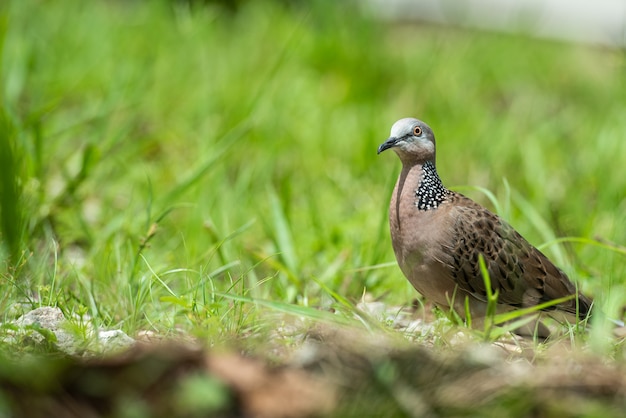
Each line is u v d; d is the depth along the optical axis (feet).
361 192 45.11
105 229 36.32
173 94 52.95
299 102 55.06
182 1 68.90
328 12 64.85
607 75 65.46
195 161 45.09
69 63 55.77
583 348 26.50
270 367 21.81
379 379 20.63
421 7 83.30
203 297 28.37
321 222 39.96
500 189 45.78
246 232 39.32
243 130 42.68
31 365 20.67
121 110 48.52
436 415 20.40
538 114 58.49
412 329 27.99
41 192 36.24
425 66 62.28
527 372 22.86
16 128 38.34
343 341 23.24
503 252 30.45
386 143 30.53
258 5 72.38
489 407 20.62
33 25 57.88
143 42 59.93
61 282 31.50
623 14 84.12
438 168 49.24
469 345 25.68
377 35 65.77
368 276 34.22
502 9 80.74
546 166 49.55
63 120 48.44
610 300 30.40
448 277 30.30
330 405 20.13
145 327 28.86
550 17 83.20
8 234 31.78
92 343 25.32
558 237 38.17
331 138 51.44
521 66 66.69
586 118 57.21
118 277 31.63
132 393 20.51
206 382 20.16
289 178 44.86
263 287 32.86
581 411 20.77
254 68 58.08
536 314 30.22
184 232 37.42
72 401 20.36
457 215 30.30
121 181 42.98
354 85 59.47
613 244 34.68
